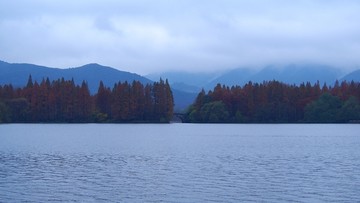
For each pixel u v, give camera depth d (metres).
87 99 189.75
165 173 55.03
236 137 120.00
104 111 192.88
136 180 50.22
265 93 194.00
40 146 90.88
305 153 78.88
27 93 187.12
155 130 150.88
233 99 196.12
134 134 130.12
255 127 172.25
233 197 42.06
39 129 152.00
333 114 181.12
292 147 90.88
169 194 43.16
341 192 43.97
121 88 189.88
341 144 98.00
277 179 50.84
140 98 190.00
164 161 66.75
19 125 176.38
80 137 116.31
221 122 190.62
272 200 41.03
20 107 183.62
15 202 39.94
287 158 71.12
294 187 46.34
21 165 61.81
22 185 47.12
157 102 191.75
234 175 53.59
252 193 43.69
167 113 192.50
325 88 198.25
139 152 79.88
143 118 191.25
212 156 73.81
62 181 49.56
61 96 187.75
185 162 65.62
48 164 62.94
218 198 41.72
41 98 186.25
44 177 52.06
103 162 65.44
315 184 47.88
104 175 53.56
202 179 50.81
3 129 151.12
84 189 45.28
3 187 46.06
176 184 47.84
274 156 74.00
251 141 106.19
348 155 75.56
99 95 193.50
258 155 75.50
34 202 39.94
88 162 65.38
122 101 189.12
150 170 57.50
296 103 192.50
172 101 194.00
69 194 43.03
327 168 59.56
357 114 178.25
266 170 57.62
